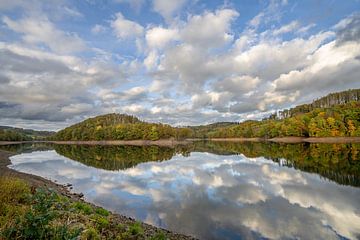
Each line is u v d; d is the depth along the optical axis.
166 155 56.09
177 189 20.34
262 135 133.12
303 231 11.21
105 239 8.09
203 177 25.70
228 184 21.86
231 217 13.22
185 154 57.69
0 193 9.26
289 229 11.46
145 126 142.75
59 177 27.39
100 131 150.00
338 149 53.34
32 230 5.68
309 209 14.27
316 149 56.16
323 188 19.11
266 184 21.39
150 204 15.94
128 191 19.94
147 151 72.50
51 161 45.00
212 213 13.91
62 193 17.42
